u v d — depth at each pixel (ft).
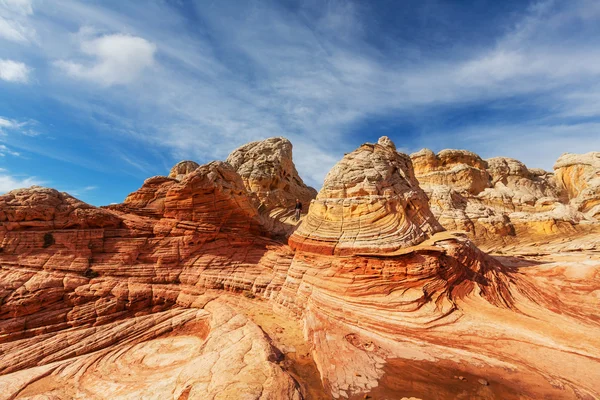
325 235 50.11
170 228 57.47
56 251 48.96
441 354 30.09
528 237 106.83
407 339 33.06
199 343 39.73
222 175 63.77
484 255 54.75
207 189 60.23
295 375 28.76
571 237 98.53
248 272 53.98
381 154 58.85
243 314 44.14
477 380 25.64
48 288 44.39
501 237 105.50
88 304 45.32
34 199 50.70
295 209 98.68
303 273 48.19
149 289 49.60
